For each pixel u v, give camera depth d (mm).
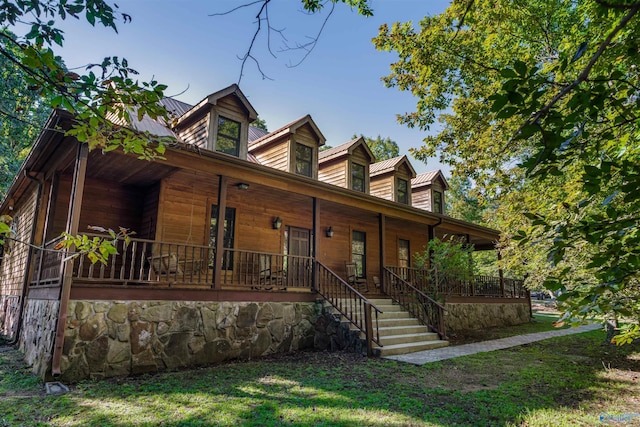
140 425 3844
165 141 2873
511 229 6508
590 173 1921
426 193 16438
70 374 5453
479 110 8734
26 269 8625
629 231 1884
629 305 2268
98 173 8227
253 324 7684
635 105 1949
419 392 5062
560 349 8797
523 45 8445
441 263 10930
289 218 11430
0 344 8492
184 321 6773
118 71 2424
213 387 5227
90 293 5879
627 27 2836
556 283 2137
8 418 3996
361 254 13469
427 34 7777
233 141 9938
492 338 10680
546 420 4117
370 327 7730
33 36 2412
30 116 12180
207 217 9562
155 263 7344
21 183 9641
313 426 3857
